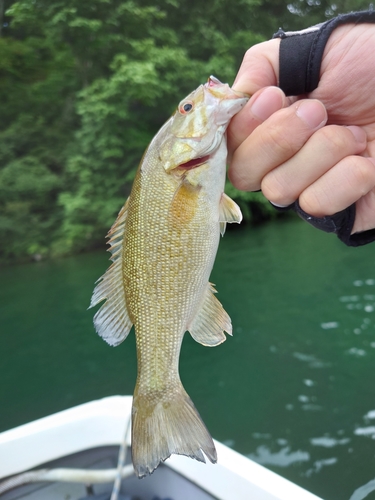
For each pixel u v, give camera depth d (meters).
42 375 0.78
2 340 0.99
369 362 0.67
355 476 0.43
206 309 0.20
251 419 0.55
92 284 1.47
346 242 0.20
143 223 0.19
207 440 0.18
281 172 0.17
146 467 0.18
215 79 0.20
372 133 0.18
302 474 0.44
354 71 0.17
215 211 0.19
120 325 0.20
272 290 1.11
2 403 0.69
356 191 0.17
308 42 0.17
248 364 0.71
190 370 0.71
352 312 0.89
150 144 0.20
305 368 0.67
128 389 0.70
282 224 2.42
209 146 0.19
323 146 0.16
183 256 0.19
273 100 0.17
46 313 1.18
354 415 0.53
